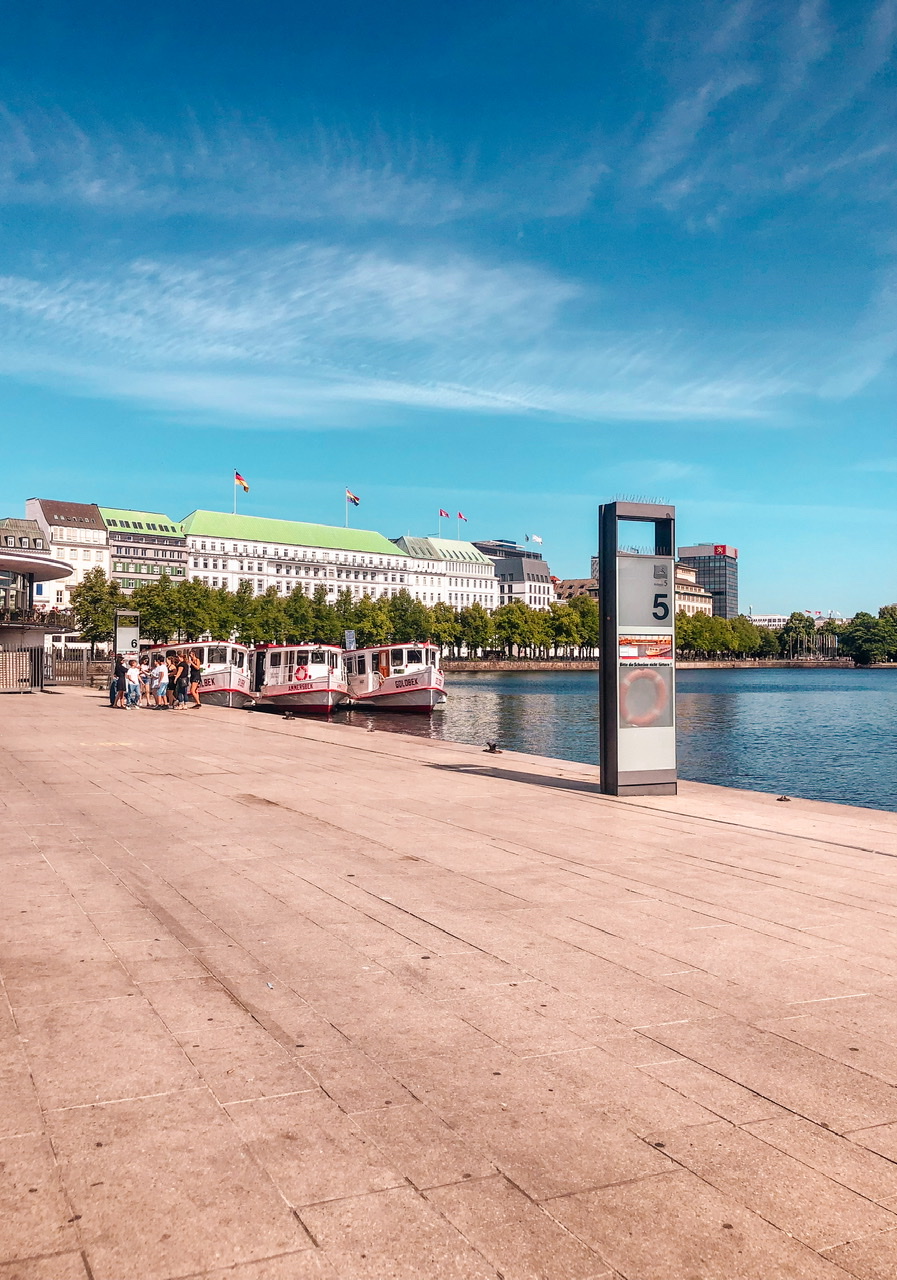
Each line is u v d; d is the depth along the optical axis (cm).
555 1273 356
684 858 1092
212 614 13512
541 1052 543
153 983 641
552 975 675
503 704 7631
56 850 1074
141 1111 464
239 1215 385
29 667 5044
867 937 778
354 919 810
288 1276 351
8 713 3462
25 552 5012
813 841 1207
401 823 1291
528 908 858
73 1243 365
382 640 16712
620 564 1595
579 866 1041
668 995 638
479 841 1175
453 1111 472
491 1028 576
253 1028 568
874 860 1092
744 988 654
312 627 15800
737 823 1338
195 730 2858
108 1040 545
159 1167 416
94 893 880
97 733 2686
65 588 16162
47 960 684
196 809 1378
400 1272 354
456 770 1914
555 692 9788
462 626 18412
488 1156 432
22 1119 454
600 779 1623
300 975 664
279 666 5706
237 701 5447
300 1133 447
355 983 651
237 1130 448
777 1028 584
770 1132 459
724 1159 434
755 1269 360
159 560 18000
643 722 1602
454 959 707
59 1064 513
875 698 9162
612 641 1592
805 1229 384
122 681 4006
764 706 7831
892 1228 387
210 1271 353
